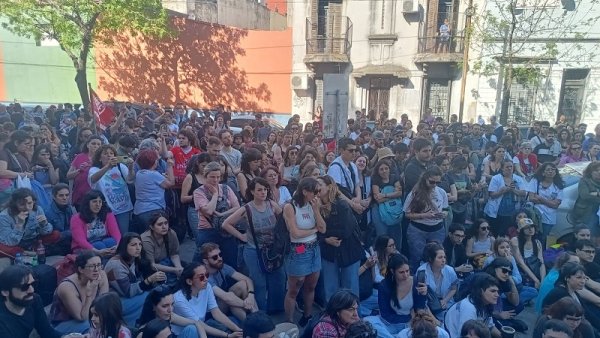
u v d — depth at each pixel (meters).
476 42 18.12
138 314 4.73
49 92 23.86
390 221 6.31
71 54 18.97
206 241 5.47
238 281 5.25
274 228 5.07
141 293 4.91
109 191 6.15
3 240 5.06
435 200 6.09
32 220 5.39
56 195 6.11
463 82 17.61
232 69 22.78
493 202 7.34
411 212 6.12
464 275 6.02
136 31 21.69
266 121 16.94
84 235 5.31
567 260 5.33
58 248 5.88
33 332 4.10
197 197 5.56
